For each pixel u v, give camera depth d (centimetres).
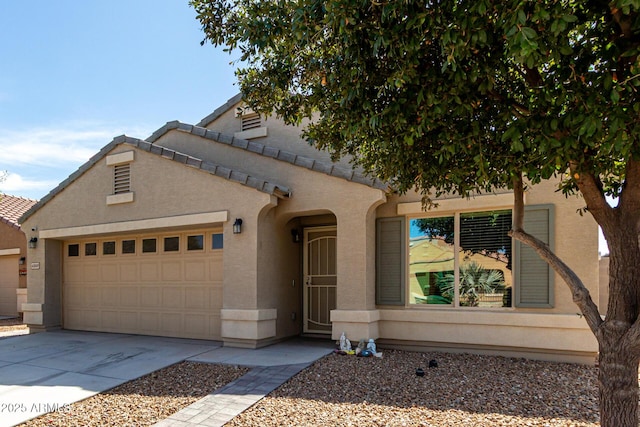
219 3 514
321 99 506
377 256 924
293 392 610
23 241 1647
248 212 917
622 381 341
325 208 909
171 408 559
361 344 836
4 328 1332
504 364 756
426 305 889
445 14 344
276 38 468
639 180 346
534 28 308
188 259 1077
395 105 400
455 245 873
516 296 809
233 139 1041
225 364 766
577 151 346
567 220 780
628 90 297
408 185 539
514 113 403
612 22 329
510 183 465
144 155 1055
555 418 502
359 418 509
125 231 1087
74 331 1206
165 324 1095
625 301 350
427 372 703
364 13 379
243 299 911
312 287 1066
